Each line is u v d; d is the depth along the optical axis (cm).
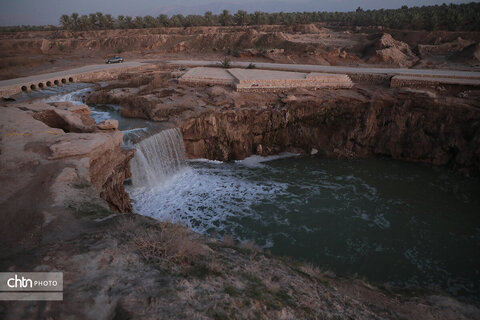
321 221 1861
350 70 3869
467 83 2911
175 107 2655
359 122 2798
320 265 1509
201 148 2616
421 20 7162
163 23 8075
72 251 628
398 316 724
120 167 1708
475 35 5675
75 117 1872
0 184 1007
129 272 574
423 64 4541
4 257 618
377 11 11281
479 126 2434
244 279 652
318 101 2833
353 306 698
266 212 1934
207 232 1722
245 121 2705
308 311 598
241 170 2500
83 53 6156
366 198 2123
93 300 495
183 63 4603
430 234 1764
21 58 4741
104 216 864
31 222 804
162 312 477
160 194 2075
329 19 10512
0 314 453
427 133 2652
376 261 1548
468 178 2389
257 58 5172
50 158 1217
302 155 2786
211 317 486
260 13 8588
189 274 604
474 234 1767
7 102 2789
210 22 8269
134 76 3866
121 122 2494
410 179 2392
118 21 8181
